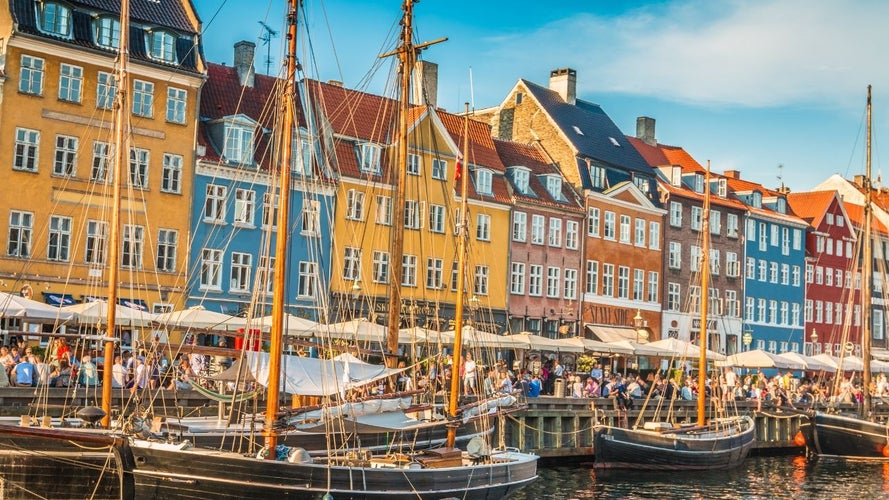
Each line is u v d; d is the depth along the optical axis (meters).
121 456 22.19
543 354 59.31
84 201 43.09
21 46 41.81
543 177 63.44
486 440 32.97
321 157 50.03
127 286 43.53
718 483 39.50
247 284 47.34
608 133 71.44
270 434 23.42
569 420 42.59
